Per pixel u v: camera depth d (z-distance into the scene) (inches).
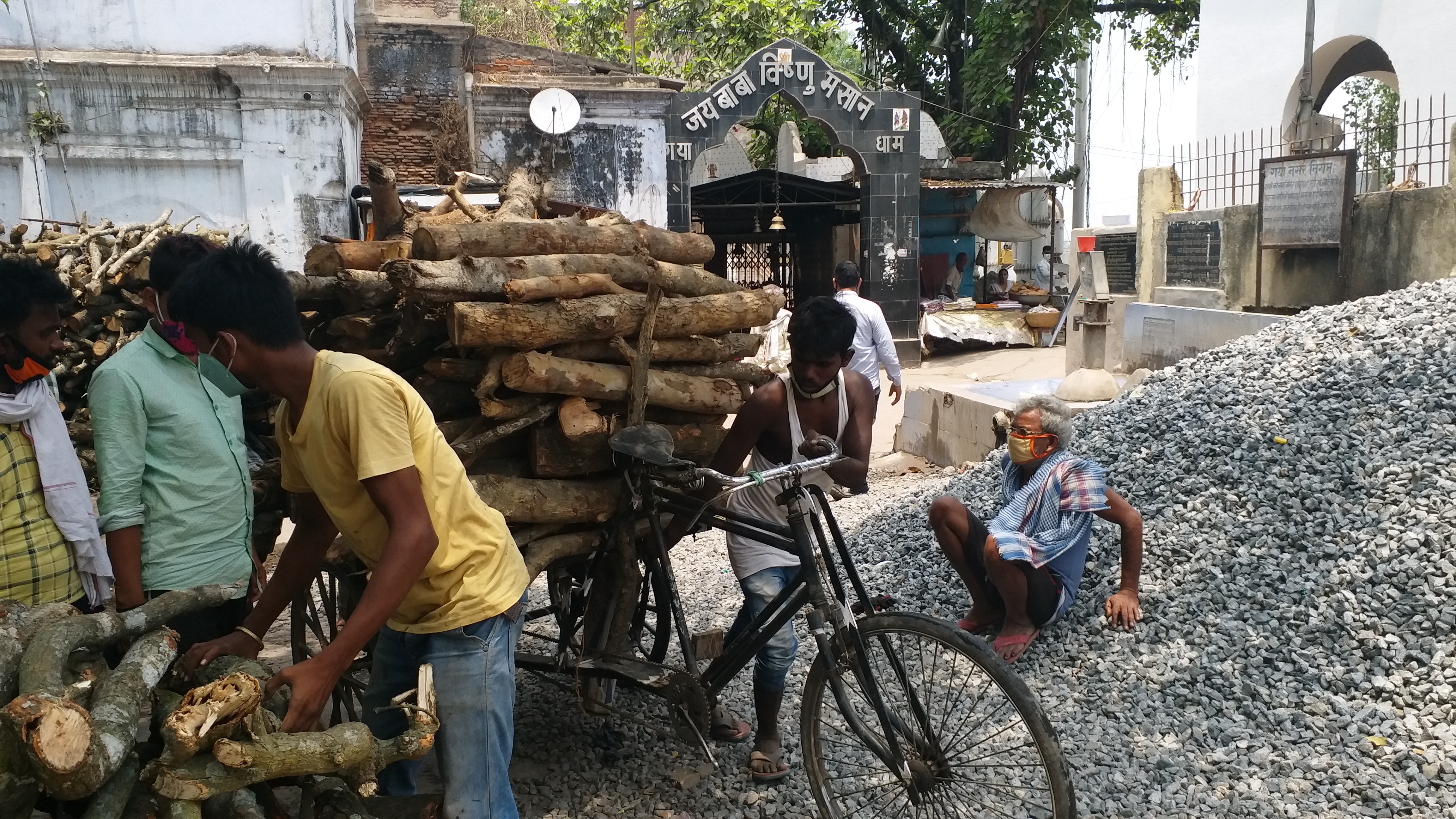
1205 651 151.3
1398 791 117.3
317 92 402.9
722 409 139.9
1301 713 134.4
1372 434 192.5
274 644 196.7
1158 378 269.3
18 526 109.8
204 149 396.5
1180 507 188.7
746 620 136.3
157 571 115.5
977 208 745.0
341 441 87.6
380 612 85.6
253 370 87.9
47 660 77.4
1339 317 265.1
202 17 393.1
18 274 106.6
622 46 794.2
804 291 831.7
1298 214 351.9
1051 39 792.3
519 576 101.0
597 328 122.3
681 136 585.0
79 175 388.8
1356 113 596.7
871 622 115.3
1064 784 102.6
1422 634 142.6
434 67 564.1
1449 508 162.4
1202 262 401.1
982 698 118.9
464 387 125.6
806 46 802.8
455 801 97.7
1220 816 118.3
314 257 130.2
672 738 133.3
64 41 380.5
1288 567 164.1
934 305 694.5
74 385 245.4
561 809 131.5
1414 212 314.0
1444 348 219.1
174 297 86.3
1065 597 164.1
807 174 876.0
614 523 132.0
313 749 79.0
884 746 113.5
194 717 72.6
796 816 127.6
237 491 120.3
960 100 852.6
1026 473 171.8
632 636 159.6
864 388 134.8
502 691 98.4
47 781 67.5
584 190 539.8
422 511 87.8
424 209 409.7
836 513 281.6
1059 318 676.1
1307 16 469.4
